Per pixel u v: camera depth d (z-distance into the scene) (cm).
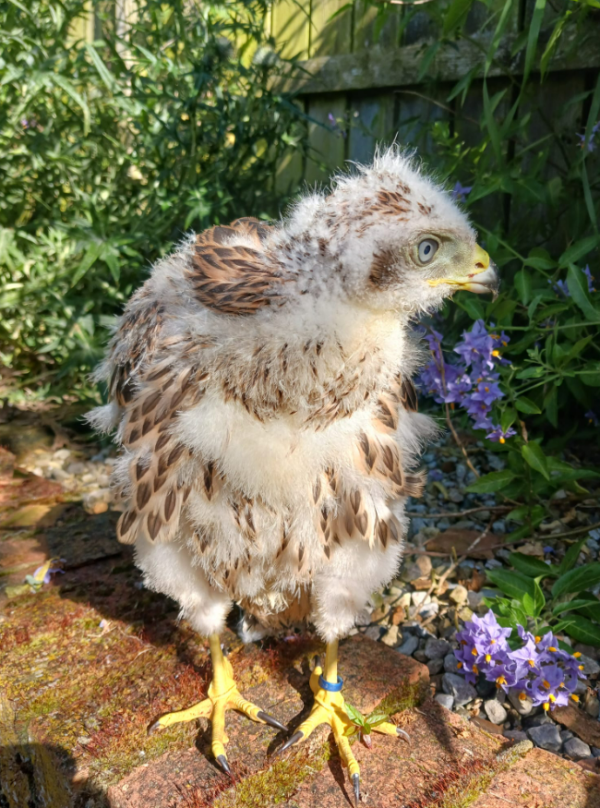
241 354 33
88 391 92
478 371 58
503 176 68
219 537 37
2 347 102
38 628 50
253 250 39
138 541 40
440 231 33
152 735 40
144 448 37
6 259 90
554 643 43
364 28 91
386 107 92
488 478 58
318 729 41
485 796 37
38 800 42
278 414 34
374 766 38
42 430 85
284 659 46
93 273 91
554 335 59
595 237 61
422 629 51
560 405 71
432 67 83
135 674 45
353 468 37
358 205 33
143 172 95
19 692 44
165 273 42
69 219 94
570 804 36
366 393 34
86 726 41
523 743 40
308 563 38
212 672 44
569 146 76
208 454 35
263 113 88
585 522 61
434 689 46
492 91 81
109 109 97
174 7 83
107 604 53
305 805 36
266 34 101
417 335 50
